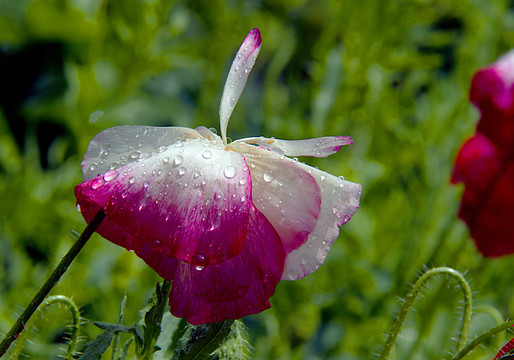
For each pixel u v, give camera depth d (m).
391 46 0.93
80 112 0.89
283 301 0.82
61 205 0.85
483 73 0.67
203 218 0.45
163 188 0.45
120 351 0.50
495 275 0.88
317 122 0.92
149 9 0.95
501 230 0.69
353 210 0.46
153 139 0.46
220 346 0.47
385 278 0.90
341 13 0.93
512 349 0.48
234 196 0.45
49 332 0.58
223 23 1.00
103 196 0.45
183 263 0.46
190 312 0.46
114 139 0.47
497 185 0.68
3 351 0.45
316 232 0.46
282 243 0.46
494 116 0.67
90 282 0.71
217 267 0.46
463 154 0.69
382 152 0.96
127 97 0.98
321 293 0.86
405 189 1.00
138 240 0.46
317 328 0.89
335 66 0.93
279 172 0.46
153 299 0.48
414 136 0.94
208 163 0.45
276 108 1.01
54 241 0.79
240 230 0.45
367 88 0.93
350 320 0.87
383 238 0.92
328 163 0.93
